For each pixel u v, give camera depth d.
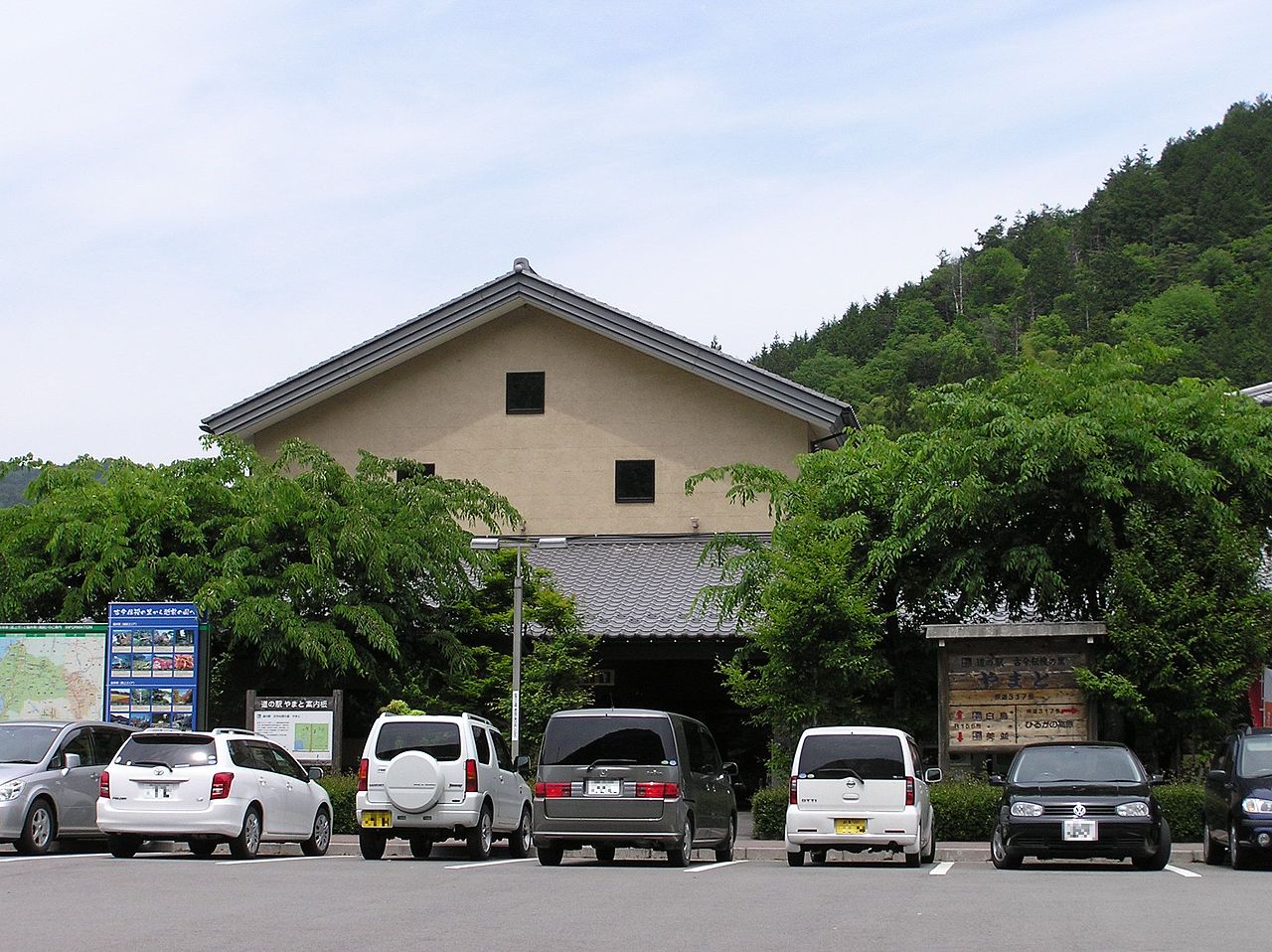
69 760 20.44
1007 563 24.83
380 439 36.19
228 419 35.53
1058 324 154.12
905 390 119.56
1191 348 118.62
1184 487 23.83
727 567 26.55
